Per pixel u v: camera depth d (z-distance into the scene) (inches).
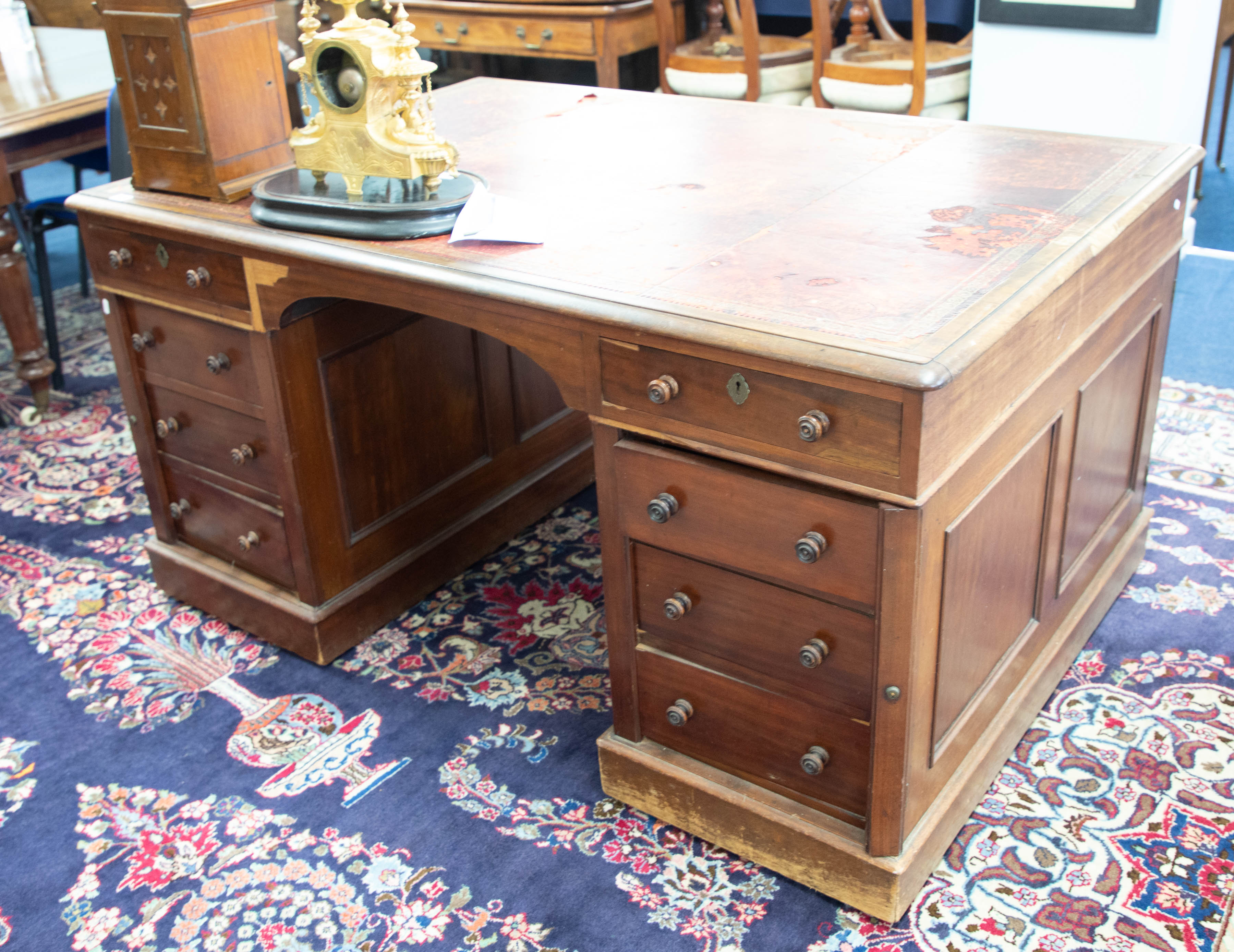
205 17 83.6
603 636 102.1
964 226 73.7
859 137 95.1
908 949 70.7
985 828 78.9
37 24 212.1
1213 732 86.0
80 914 77.0
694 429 65.2
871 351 57.2
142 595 111.7
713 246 73.1
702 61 174.6
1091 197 77.8
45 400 146.7
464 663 99.5
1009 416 66.6
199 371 94.6
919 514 59.3
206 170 87.6
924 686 66.9
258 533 99.1
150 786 87.9
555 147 96.9
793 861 74.8
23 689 99.4
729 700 74.6
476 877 78.1
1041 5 152.4
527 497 117.6
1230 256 165.6
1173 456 121.7
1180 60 149.4
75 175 174.7
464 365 105.9
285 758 89.9
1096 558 93.8
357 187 83.4
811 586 65.8
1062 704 89.7
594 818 82.7
